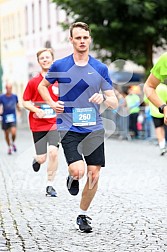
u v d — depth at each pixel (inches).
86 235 381.7
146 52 1293.1
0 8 2573.8
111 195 530.9
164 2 1213.1
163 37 1279.5
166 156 868.0
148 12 1205.7
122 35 1272.1
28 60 2255.2
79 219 393.7
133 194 536.1
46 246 355.3
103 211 457.4
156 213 448.1
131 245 354.9
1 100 952.9
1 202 501.0
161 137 875.4
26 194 540.1
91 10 1248.8
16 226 409.4
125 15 1238.9
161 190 558.3
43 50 518.0
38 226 408.8
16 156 914.7
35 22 2191.2
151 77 366.0
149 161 802.8
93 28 1238.3
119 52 1284.4
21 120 1875.0
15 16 2409.0
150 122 1132.5
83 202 391.9
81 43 375.6
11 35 2463.1
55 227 405.4
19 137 1371.8
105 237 375.6
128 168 723.4
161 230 392.5
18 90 2394.2
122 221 421.7
